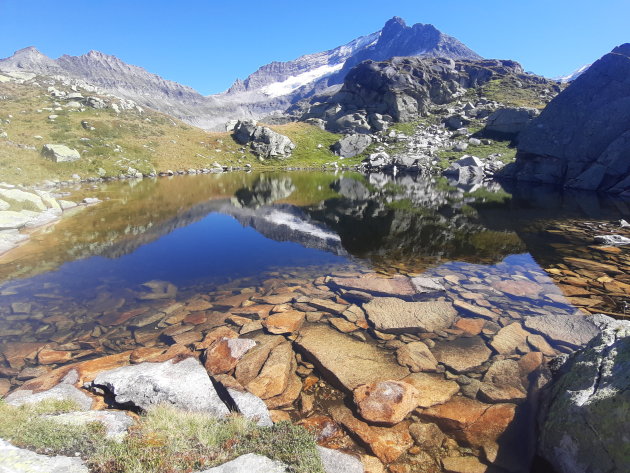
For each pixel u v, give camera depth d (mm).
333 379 7812
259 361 8328
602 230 22688
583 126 53281
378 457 5742
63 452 4828
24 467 4363
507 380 7645
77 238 21000
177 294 12789
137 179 59938
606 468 4762
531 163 60625
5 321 10695
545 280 13664
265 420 6383
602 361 6152
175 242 20391
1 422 5266
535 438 6094
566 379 6559
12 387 7543
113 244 19781
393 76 121812
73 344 9367
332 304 11656
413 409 6789
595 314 10180
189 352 8797
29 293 12883
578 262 15859
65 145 64250
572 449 5277
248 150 98438
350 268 15648
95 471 4512
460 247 19047
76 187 46531
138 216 27984
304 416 6719
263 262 16625
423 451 5879
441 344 9156
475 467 5582
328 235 22109
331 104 134875
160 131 93500
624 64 50938
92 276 14711
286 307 11484
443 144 94312
